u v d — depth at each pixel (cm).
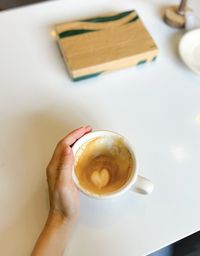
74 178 47
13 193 50
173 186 50
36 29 69
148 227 47
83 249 46
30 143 54
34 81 62
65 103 59
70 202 46
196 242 60
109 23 65
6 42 67
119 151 50
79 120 57
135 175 46
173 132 56
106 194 45
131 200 49
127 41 63
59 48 66
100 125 57
